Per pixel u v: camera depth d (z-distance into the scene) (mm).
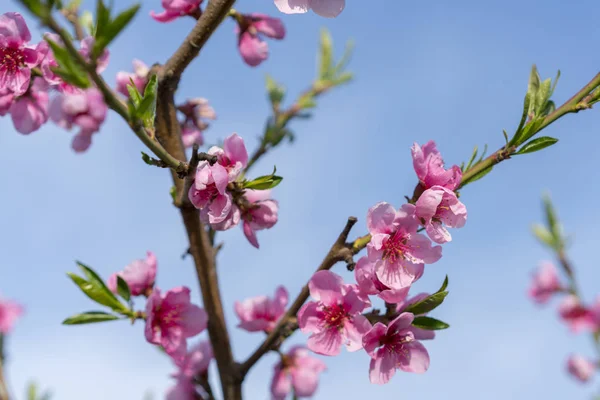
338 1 659
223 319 743
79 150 742
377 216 681
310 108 902
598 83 688
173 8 739
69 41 603
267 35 798
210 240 755
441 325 683
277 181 689
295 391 792
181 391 775
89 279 708
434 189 681
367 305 686
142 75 758
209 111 796
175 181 729
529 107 692
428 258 681
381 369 687
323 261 691
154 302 723
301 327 692
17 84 702
